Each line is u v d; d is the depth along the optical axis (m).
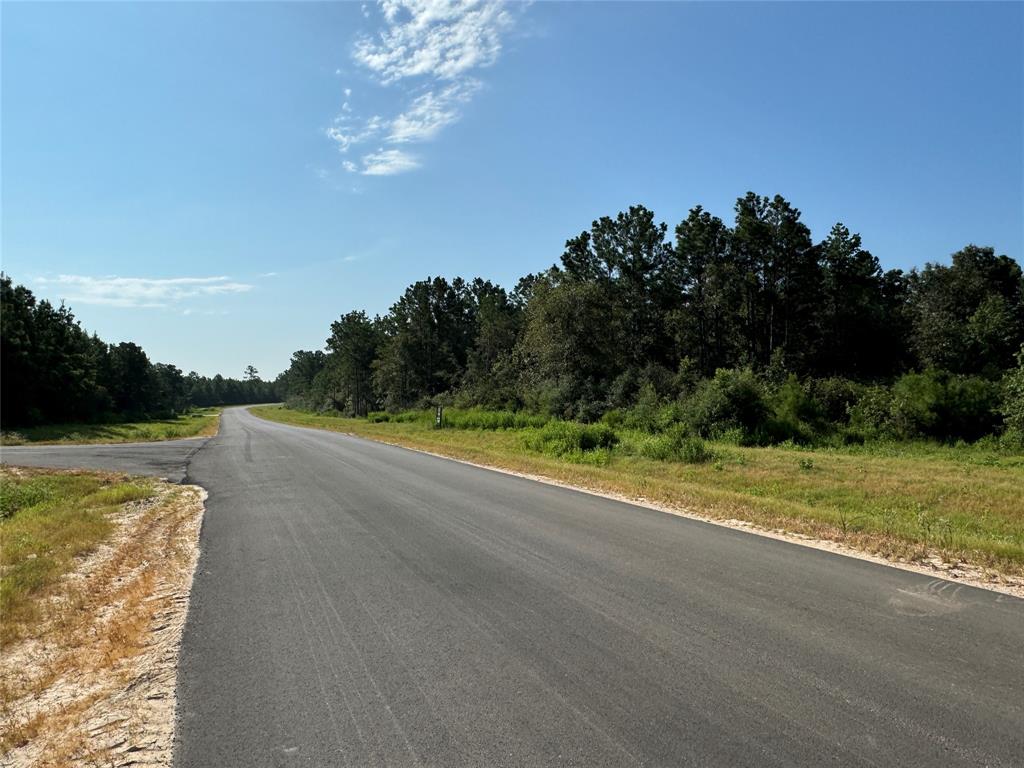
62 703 4.09
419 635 4.86
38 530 9.68
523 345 50.25
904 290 59.25
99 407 66.62
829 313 52.72
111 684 4.21
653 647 4.50
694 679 3.98
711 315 51.75
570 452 20.03
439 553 7.38
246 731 3.51
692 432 27.00
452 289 80.69
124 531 9.69
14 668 4.79
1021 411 23.97
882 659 4.23
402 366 75.69
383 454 21.05
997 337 43.25
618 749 3.20
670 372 43.78
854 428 28.05
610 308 47.41
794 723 3.42
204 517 10.28
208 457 21.25
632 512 9.93
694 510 10.10
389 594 5.89
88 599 6.30
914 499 12.55
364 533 8.58
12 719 3.95
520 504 10.73
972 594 5.62
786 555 7.09
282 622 5.23
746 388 27.52
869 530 8.42
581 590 5.86
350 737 3.41
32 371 49.16
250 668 4.36
